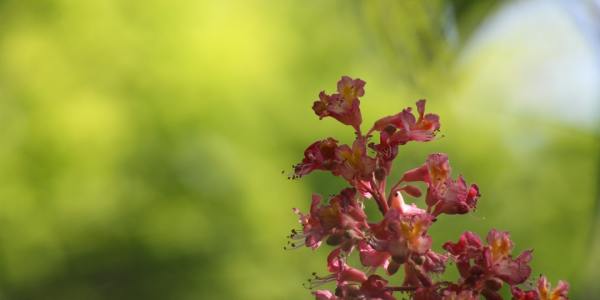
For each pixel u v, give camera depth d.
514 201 17.36
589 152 17.02
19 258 18.14
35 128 17.84
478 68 16.56
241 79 17.42
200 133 17.45
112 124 17.67
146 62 17.61
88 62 17.81
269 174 17.22
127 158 17.69
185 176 17.48
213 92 17.41
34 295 18.23
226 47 17.42
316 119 17.30
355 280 4.21
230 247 17.34
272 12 17.67
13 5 18.19
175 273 17.72
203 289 17.47
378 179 4.20
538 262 17.02
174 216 17.61
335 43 17.14
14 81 17.94
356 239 4.13
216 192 17.39
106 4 17.86
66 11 17.98
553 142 17.55
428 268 4.05
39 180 17.94
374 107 16.48
